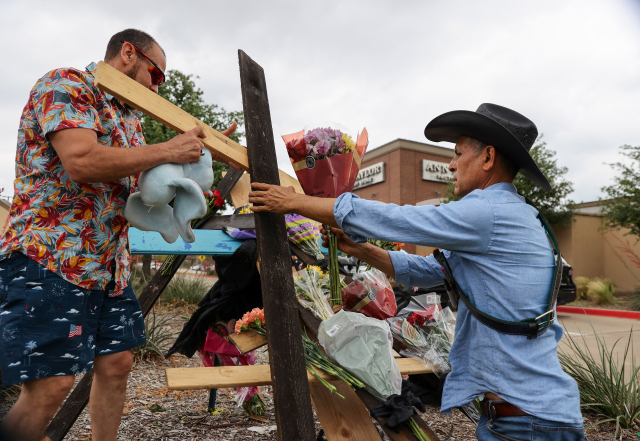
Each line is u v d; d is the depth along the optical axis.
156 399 3.33
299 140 1.71
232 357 2.83
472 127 1.54
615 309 9.95
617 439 2.88
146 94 1.45
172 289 8.23
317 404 1.83
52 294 1.50
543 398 1.32
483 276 1.44
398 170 24.75
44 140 1.54
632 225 11.97
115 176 1.44
